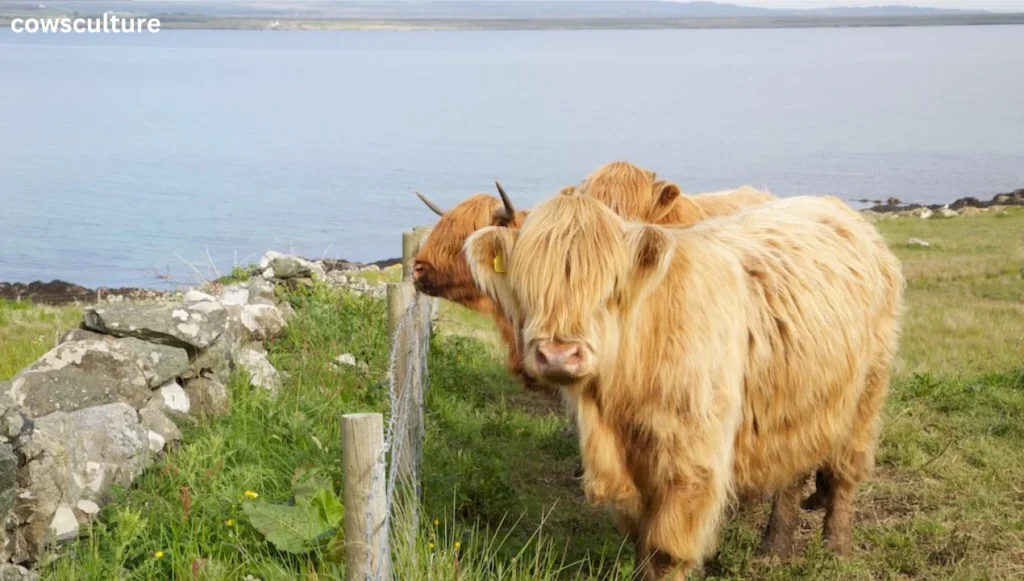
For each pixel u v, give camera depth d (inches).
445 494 224.7
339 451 226.1
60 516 196.9
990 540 220.5
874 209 2034.9
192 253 1884.8
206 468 216.8
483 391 320.5
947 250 1102.4
